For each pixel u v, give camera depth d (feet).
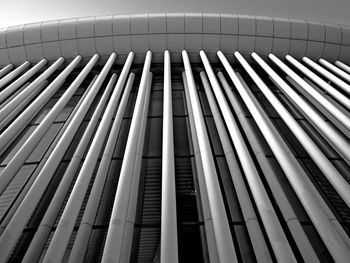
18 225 20.99
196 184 27.40
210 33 46.55
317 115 31.94
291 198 25.68
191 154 31.42
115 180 27.76
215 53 47.24
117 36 46.52
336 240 19.25
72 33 46.83
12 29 48.19
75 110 37.52
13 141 34.78
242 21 46.85
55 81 40.32
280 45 47.50
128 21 46.39
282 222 22.85
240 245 21.56
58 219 24.64
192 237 23.03
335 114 31.45
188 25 46.19
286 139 33.65
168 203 21.97
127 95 39.34
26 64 47.55
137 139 29.37
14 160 26.43
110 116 33.63
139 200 25.91
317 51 48.11
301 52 48.03
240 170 28.30
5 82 42.37
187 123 36.19
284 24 47.37
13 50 48.03
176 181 28.22
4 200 26.94
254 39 47.06
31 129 37.09
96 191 24.45
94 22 46.83
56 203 24.00
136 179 26.07
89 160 26.73
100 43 46.83
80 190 23.61
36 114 39.22
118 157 30.40
